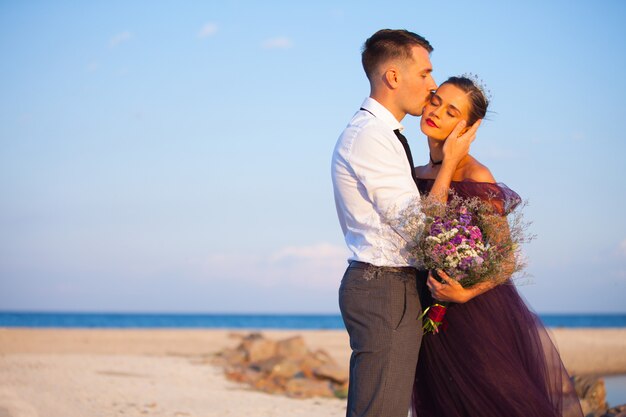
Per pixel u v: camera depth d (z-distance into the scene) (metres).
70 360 13.94
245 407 8.05
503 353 3.99
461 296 3.82
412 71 4.02
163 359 15.80
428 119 4.23
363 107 4.11
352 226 3.99
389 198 3.81
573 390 4.22
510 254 3.87
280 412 7.71
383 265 3.83
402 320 3.83
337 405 8.69
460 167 4.35
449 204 4.00
